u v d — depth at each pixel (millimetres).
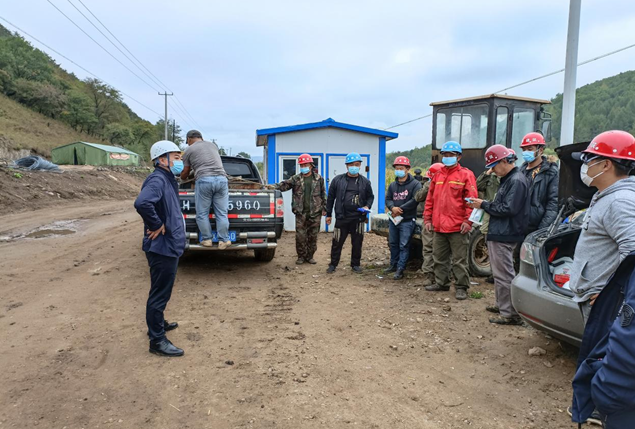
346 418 2818
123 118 101188
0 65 81500
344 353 3846
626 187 2076
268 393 3117
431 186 5711
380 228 7332
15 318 4574
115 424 2727
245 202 6457
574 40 7297
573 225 3994
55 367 3490
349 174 6836
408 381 3342
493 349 3926
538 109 7703
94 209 16266
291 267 7344
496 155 4383
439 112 8062
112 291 5578
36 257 7562
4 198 14953
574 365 3584
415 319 4734
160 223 3516
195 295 5570
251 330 4375
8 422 2727
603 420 1609
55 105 81000
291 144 11023
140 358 3676
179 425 2725
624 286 1676
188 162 6133
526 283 3676
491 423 2791
